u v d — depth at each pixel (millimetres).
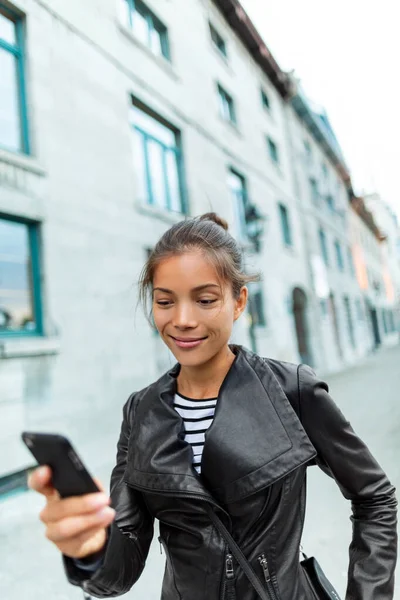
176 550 779
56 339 4445
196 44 8922
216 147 9047
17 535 3076
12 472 3814
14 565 2602
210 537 735
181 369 922
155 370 5809
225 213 8914
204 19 9594
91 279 5102
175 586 789
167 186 7371
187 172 7762
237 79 10883
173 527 792
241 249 941
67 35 5328
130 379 5359
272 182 12016
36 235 4617
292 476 767
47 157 4762
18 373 4039
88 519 494
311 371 899
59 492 508
